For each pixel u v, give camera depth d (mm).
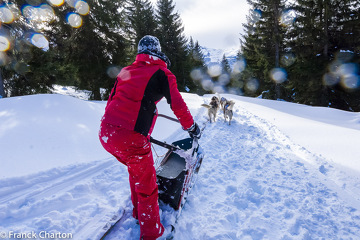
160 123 6320
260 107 11102
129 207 2488
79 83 14805
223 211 2639
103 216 2428
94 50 14320
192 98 12000
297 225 2420
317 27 17844
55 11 12344
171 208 2330
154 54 1842
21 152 3639
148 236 1881
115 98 1772
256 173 3619
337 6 17188
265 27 22422
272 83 23438
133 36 26188
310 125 6863
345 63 16891
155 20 26250
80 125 4996
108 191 2951
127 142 1682
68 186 2969
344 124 8523
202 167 3803
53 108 5430
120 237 2105
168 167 2748
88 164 3578
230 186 3180
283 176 3512
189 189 2777
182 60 27484
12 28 9797
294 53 20047
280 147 4891
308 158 4199
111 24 14508
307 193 3008
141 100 1728
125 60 16453
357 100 17375
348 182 3234
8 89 11438
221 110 9406
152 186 1882
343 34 17312
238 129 6590
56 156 3725
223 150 4746
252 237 2262
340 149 4492
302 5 18000
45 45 10500
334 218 2531
